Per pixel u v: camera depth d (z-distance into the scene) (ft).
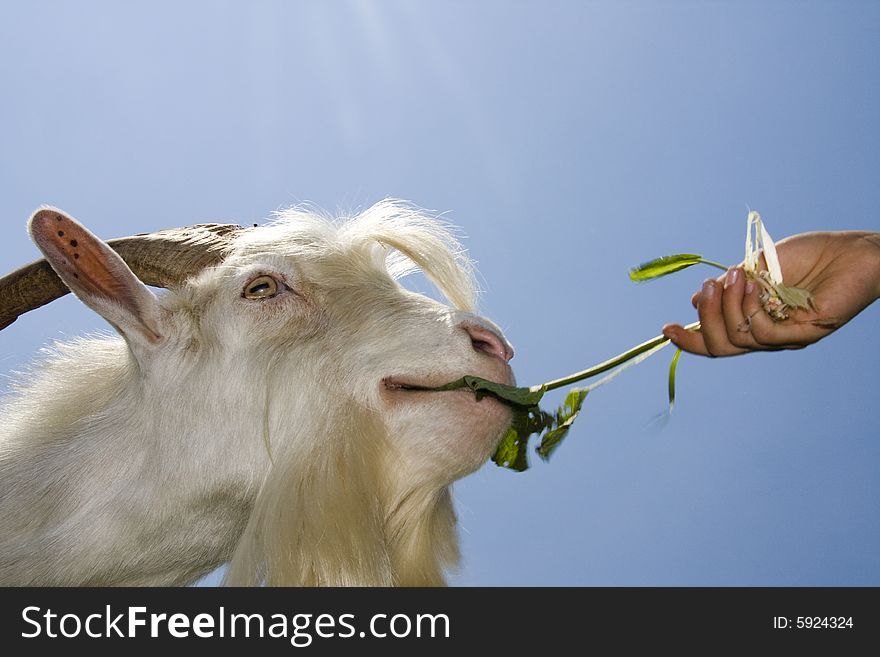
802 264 2.47
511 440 3.03
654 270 2.61
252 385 3.01
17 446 3.18
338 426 2.90
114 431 3.10
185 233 3.29
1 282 3.36
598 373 2.83
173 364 3.08
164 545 3.06
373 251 3.25
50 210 3.03
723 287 2.41
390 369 2.89
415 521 2.98
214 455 3.00
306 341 3.01
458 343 2.89
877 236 2.48
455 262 3.37
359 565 2.86
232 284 3.11
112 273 3.09
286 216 3.27
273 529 2.87
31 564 3.02
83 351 3.41
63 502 3.05
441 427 2.85
